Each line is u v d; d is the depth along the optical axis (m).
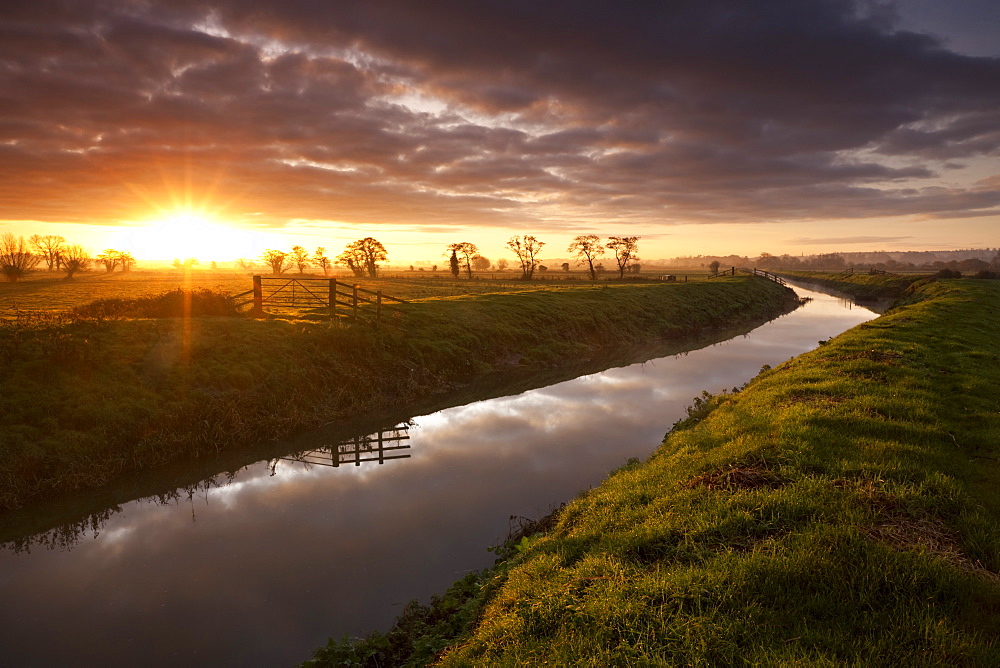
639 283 77.56
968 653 3.99
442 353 25.55
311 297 35.97
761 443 8.66
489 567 8.88
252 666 6.89
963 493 6.51
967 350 17.20
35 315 19.69
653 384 23.81
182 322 20.95
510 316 34.41
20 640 7.45
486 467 13.80
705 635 4.42
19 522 11.09
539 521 9.97
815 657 4.10
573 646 4.59
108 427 13.93
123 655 7.11
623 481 9.11
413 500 11.90
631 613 4.83
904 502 6.27
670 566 5.64
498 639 5.24
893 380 12.76
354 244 96.56
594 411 19.20
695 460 8.91
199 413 15.65
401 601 8.16
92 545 10.27
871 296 78.50
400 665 6.37
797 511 6.25
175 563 9.49
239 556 9.69
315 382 19.39
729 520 6.21
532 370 27.88
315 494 12.50
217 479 13.69
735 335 42.06
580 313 39.94
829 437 8.70
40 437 12.94
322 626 7.63
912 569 4.93
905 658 4.00
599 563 5.96
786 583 4.98
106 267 119.56
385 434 17.17
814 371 14.38
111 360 16.27
